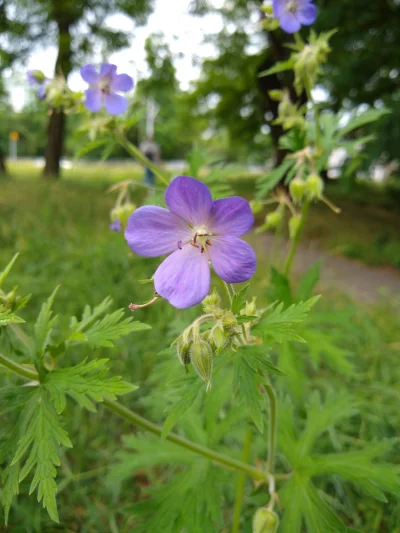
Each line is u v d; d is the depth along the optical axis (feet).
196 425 0.72
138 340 1.17
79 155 0.67
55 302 1.32
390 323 1.45
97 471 0.85
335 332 0.83
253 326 0.46
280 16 0.64
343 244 2.77
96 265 1.56
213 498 0.63
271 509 0.55
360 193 5.52
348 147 0.68
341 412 0.69
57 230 2.16
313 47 0.64
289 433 0.67
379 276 2.34
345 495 0.81
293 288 1.67
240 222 0.34
